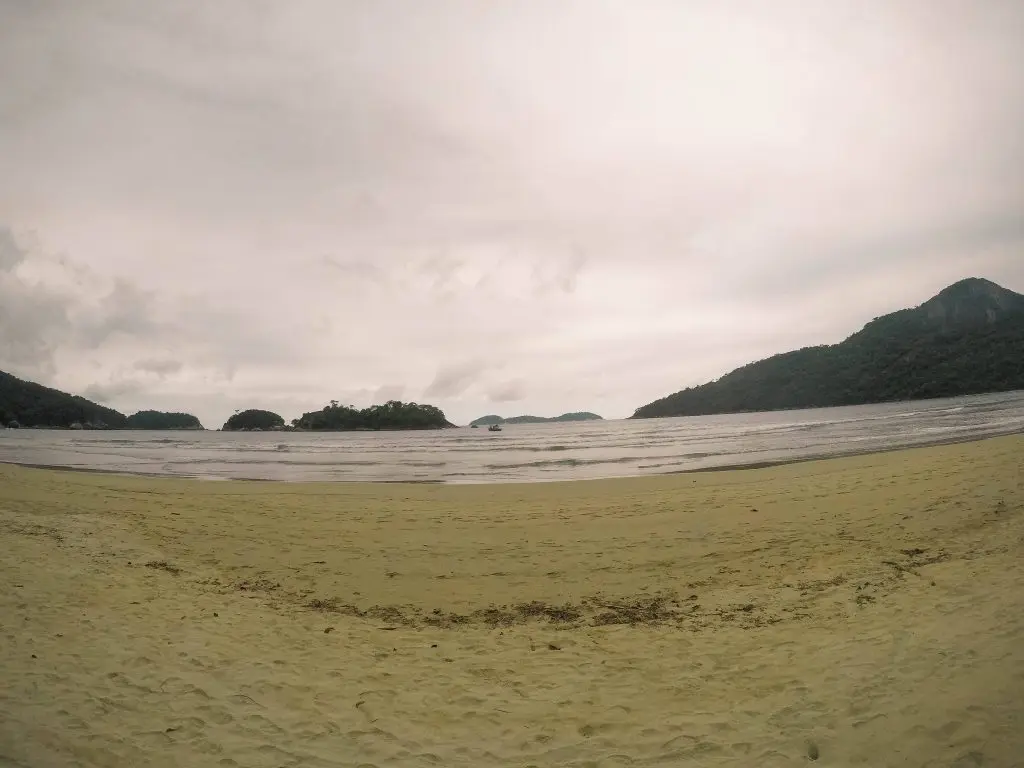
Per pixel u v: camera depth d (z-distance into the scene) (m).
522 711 5.02
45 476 21.92
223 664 5.87
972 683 4.61
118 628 6.63
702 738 4.42
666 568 9.49
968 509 11.31
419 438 109.31
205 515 14.62
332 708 5.05
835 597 7.45
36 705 4.63
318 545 11.63
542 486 19.59
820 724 4.42
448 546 11.43
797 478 17.62
